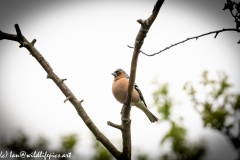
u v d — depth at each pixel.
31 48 5.01
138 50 4.98
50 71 5.12
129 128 5.59
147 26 4.65
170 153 5.48
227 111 5.85
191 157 5.27
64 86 5.15
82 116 5.25
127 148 5.51
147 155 6.05
